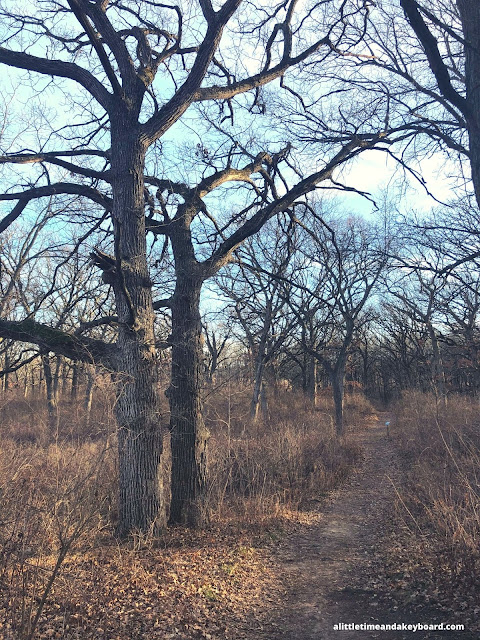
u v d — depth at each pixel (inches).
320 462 542.0
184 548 290.2
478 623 183.9
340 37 335.3
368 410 1535.4
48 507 237.0
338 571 268.8
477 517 247.9
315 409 1187.9
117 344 295.0
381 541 316.8
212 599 221.5
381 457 689.0
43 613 186.4
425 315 1048.8
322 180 364.2
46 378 813.9
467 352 1120.8
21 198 310.8
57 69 310.8
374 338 2010.3
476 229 448.1
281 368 1476.4
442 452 518.0
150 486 291.7
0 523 198.4
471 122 178.7
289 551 307.9
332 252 692.7
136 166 305.0
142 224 304.5
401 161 351.6
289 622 205.6
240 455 494.3
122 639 177.5
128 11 343.0
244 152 417.7
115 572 233.1
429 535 294.2
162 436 302.0
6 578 189.3
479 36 178.1
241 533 331.0
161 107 323.3
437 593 214.5
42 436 498.6
